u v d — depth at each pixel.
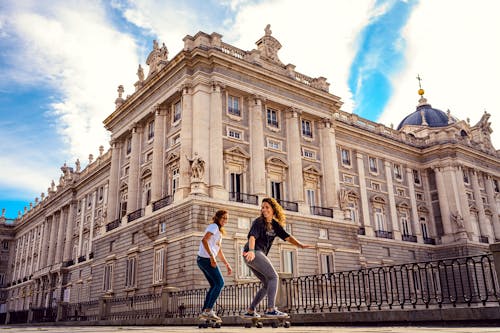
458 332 5.86
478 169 54.97
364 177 47.19
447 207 51.03
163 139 36.28
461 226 49.28
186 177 31.66
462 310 9.27
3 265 83.50
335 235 37.09
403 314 10.25
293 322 12.85
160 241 31.55
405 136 53.72
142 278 33.34
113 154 43.22
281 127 37.81
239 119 35.03
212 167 31.72
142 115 39.25
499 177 58.50
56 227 65.94
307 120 40.16
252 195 33.44
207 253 9.37
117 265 37.12
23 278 73.81
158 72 36.28
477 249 49.34
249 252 8.22
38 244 71.69
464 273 42.84
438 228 51.72
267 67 37.78
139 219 35.16
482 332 5.76
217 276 9.38
